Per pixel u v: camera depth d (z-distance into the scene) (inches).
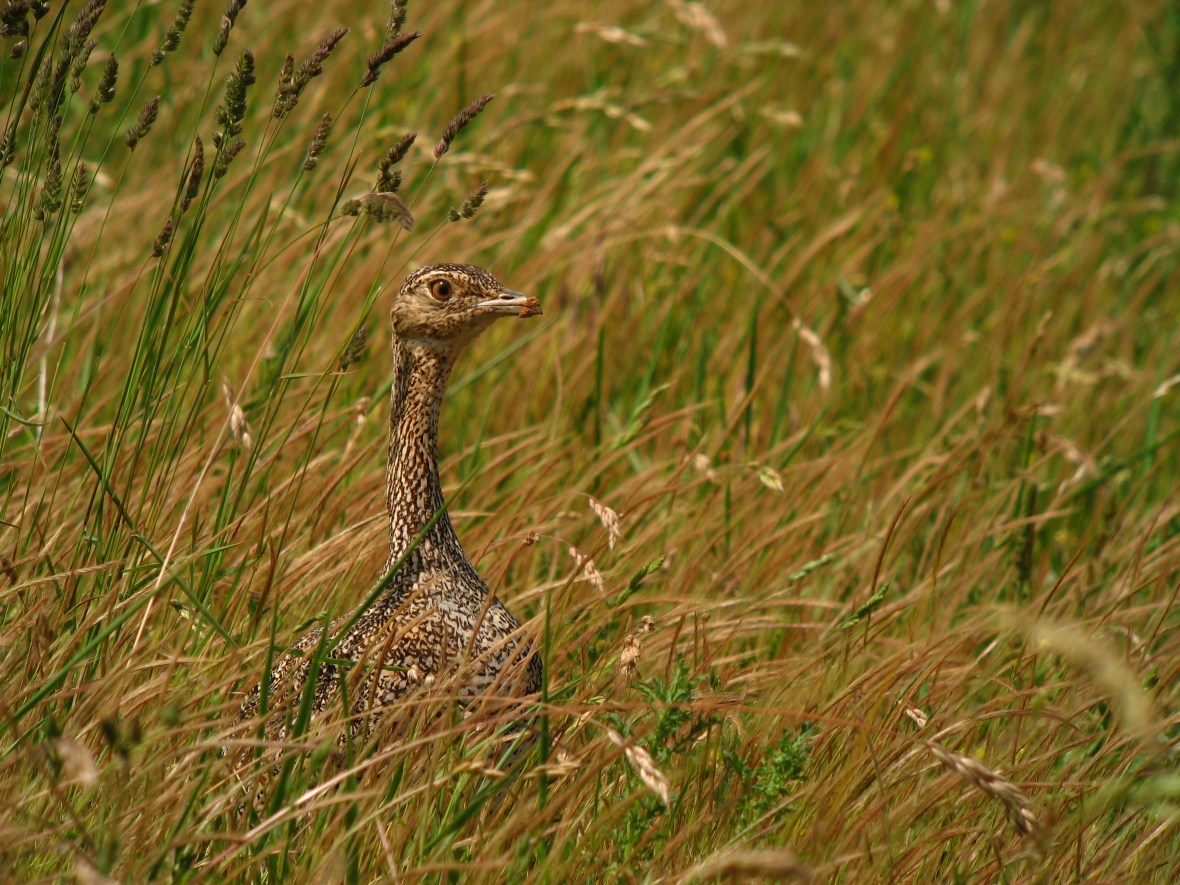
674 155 689.6
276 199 573.0
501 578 386.6
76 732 313.7
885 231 707.4
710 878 267.7
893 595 480.7
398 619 355.9
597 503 362.6
